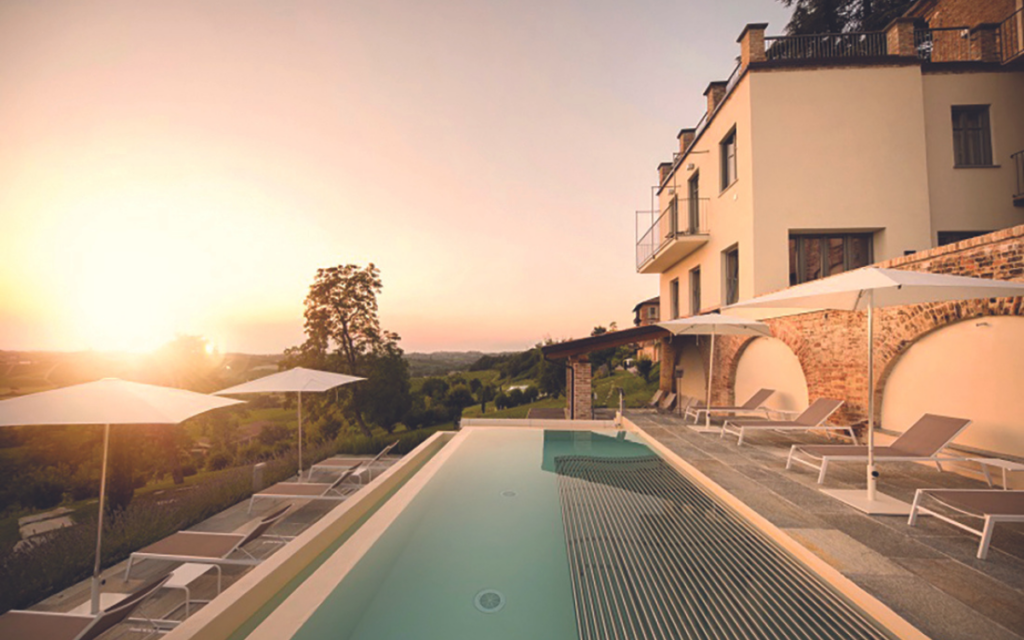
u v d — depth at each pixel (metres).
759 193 10.23
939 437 5.04
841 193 10.05
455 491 6.23
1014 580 3.05
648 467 7.23
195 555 4.51
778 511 4.52
